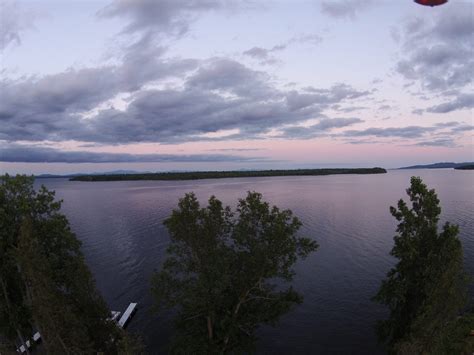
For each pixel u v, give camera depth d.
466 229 76.06
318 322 40.59
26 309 26.62
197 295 26.75
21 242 21.53
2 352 27.11
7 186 24.98
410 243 28.66
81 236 82.31
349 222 90.81
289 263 27.73
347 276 52.38
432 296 25.06
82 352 22.92
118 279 54.25
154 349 37.06
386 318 40.78
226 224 29.00
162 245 72.06
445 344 26.89
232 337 29.11
